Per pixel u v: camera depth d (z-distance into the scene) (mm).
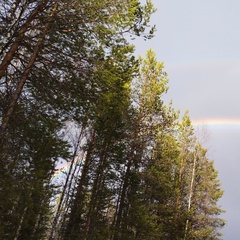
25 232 17062
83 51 8875
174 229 26703
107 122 17047
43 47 8633
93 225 18922
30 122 8523
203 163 32750
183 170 31531
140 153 20250
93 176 19188
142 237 19719
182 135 31781
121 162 19297
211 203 32844
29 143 9102
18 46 8523
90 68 8797
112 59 9766
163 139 24047
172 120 21797
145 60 22234
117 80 9867
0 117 7945
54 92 8727
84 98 8969
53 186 17234
